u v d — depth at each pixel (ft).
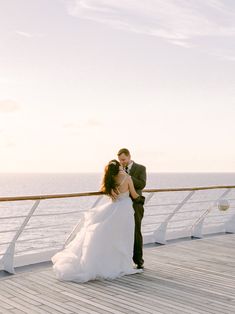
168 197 422.41
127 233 18.92
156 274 19.06
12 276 18.21
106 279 17.97
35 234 173.37
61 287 16.75
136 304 14.75
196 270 19.86
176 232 28.14
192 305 14.71
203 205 276.21
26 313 13.67
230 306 14.67
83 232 18.79
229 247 25.53
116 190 19.12
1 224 285.84
